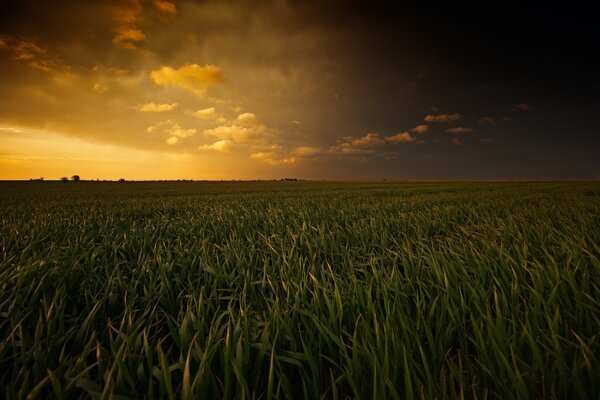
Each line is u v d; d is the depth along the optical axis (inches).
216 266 151.5
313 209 460.8
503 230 222.1
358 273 155.9
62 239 249.6
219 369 76.5
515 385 59.9
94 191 1515.7
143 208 555.5
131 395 64.6
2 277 117.6
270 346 75.4
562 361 64.2
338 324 92.4
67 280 127.7
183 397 57.2
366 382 68.8
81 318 103.7
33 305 103.0
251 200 705.6
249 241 219.3
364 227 271.3
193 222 312.8
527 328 79.3
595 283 115.6
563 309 95.4
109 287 119.0
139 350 80.2
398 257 165.9
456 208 420.5
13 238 224.1
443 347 81.4
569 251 149.3
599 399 60.7
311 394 69.0
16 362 69.9
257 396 71.9
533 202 538.0
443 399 59.3
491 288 114.0
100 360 68.5
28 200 861.8
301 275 131.4
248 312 100.2
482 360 70.2
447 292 100.9
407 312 96.4
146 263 151.8
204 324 89.7
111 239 239.3
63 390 62.8
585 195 692.7
